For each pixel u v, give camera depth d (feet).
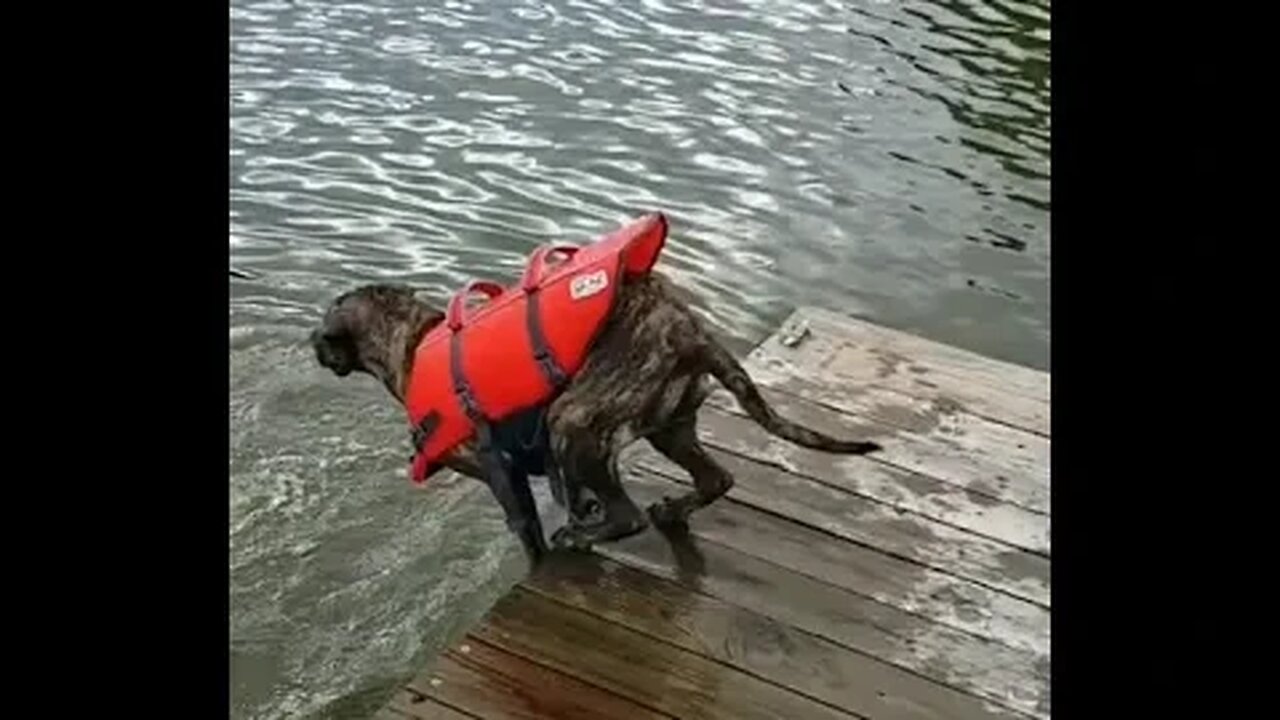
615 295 9.56
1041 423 12.19
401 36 23.00
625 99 21.22
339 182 18.79
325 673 10.84
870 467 11.59
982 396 12.57
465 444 10.40
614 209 18.40
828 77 22.29
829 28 24.08
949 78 22.47
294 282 16.61
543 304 9.82
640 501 11.21
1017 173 19.72
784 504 11.15
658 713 9.19
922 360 13.12
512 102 21.03
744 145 20.13
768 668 9.57
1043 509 11.12
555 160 19.49
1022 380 12.82
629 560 10.53
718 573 10.40
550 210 18.33
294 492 12.92
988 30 24.22
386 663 10.93
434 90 21.27
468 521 12.49
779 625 9.94
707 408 12.25
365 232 17.71
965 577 10.41
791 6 24.90
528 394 9.88
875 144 20.33
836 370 12.96
